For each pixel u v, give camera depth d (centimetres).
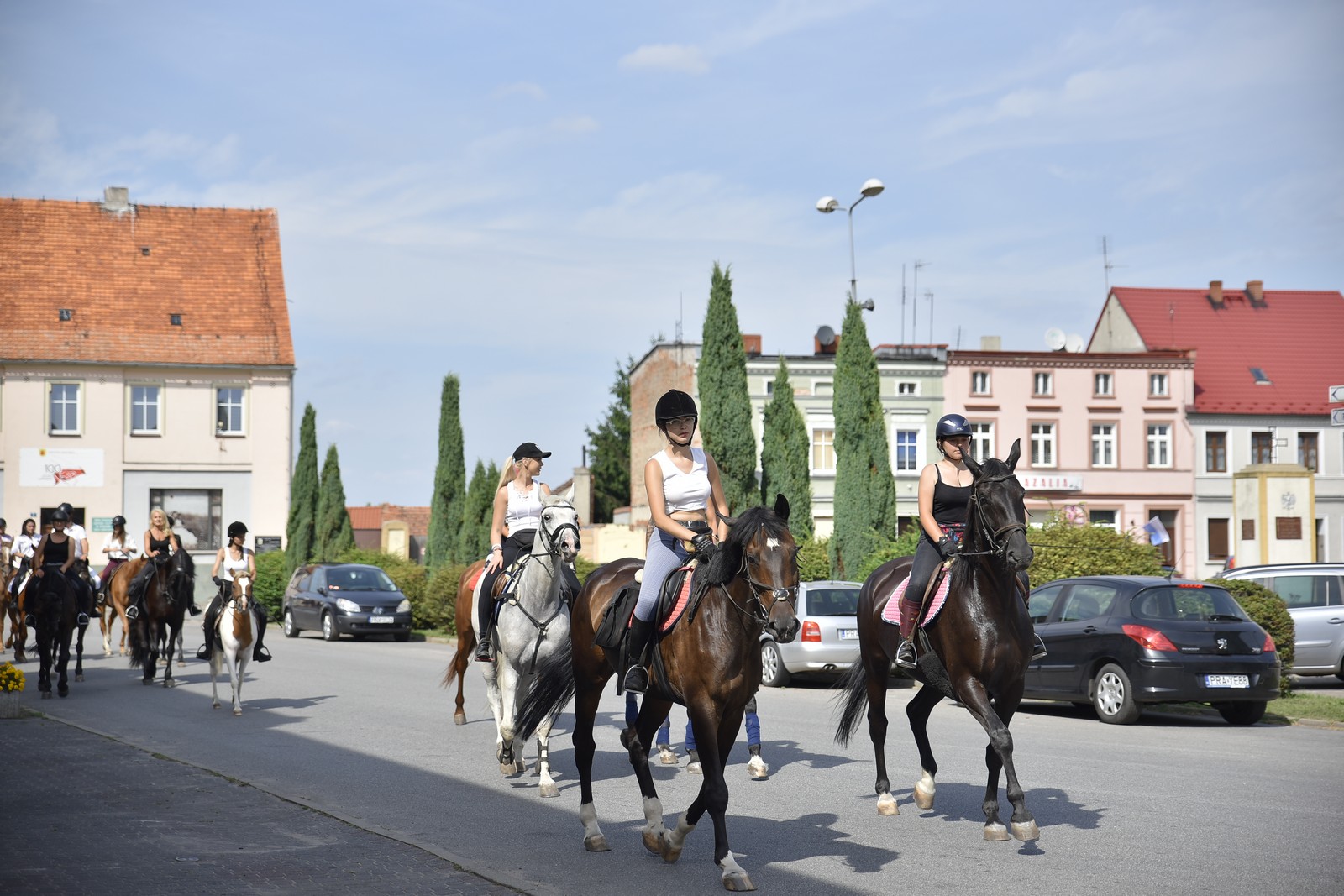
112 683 2047
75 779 1066
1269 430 5734
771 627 719
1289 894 702
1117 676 1567
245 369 5222
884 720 975
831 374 5138
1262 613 1811
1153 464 5603
